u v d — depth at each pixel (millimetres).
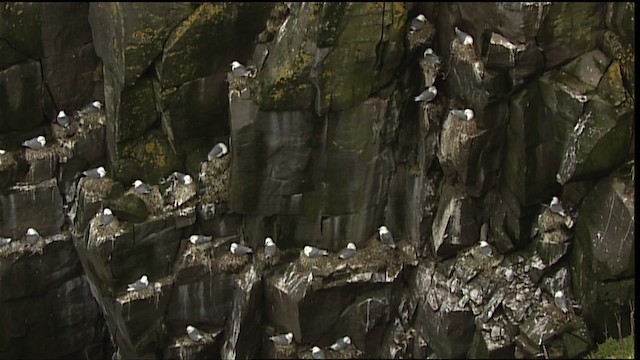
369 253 32500
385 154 31594
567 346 29250
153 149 32875
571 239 29703
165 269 32938
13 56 32688
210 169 32625
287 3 30344
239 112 30375
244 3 30938
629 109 26562
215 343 33750
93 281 33500
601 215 28125
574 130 27484
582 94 27172
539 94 28359
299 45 29328
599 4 26891
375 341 33250
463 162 29703
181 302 33156
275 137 30766
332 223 32469
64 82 34031
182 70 31062
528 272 30531
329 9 28609
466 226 31172
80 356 36875
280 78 29562
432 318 31656
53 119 34438
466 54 28797
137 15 30000
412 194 32094
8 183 33500
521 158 29062
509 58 27406
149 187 32250
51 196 34125
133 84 31281
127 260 32188
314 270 31922
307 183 31703
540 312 29828
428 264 32281
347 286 31969
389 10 29250
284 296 32062
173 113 31812
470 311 30844
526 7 26578
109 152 33375
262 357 34219
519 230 30531
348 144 31031
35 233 33188
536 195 29703
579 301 29703
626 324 28453
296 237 32938
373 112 30641
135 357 33906
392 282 32219
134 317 32438
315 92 29969
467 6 28734
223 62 31625
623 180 27562
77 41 33625
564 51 27531
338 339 33062
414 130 31703
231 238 33188
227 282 33156
